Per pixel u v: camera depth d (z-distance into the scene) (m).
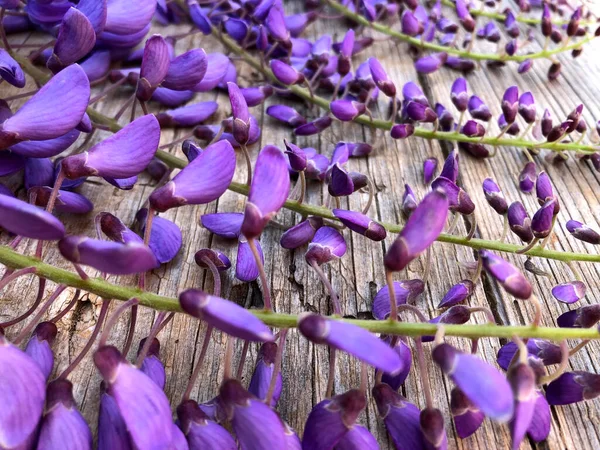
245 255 0.14
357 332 0.08
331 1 0.26
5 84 0.21
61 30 0.14
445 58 0.24
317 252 0.13
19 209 0.08
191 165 0.11
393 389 0.12
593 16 0.28
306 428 0.10
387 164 0.20
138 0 0.15
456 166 0.15
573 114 0.18
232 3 0.24
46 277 0.11
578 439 0.12
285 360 0.14
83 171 0.11
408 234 0.09
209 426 0.10
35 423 0.09
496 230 0.17
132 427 0.09
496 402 0.08
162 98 0.21
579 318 0.12
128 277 0.15
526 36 0.27
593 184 0.19
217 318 0.08
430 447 0.10
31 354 0.11
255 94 0.20
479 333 0.10
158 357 0.13
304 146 0.20
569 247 0.17
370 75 0.20
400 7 0.28
